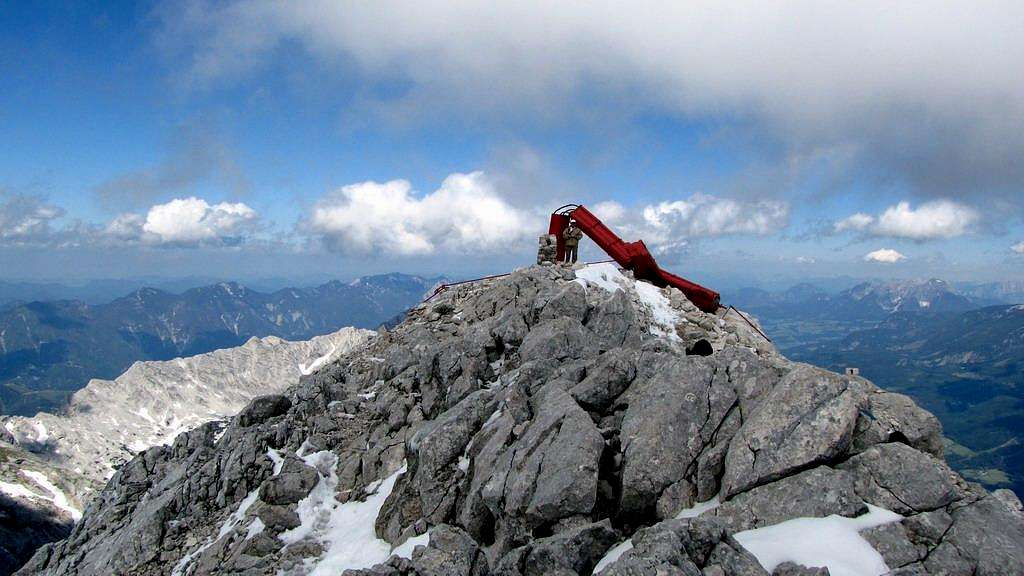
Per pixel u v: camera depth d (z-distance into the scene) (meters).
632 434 20.28
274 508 27.42
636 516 19.27
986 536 15.14
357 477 28.77
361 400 34.28
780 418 18.98
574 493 18.50
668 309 41.59
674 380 21.83
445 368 32.12
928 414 20.70
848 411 18.45
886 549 15.32
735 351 22.98
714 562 14.70
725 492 18.36
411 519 23.38
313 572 23.12
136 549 28.52
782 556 15.23
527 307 36.53
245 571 24.25
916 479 16.88
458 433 24.53
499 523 20.17
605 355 26.58
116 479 42.72
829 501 16.80
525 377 26.97
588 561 17.28
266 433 32.94
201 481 31.64
